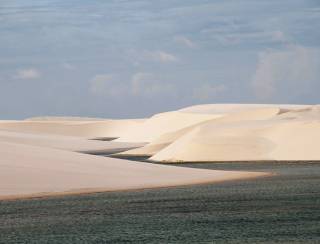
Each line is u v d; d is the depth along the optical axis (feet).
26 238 219.61
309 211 276.21
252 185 407.23
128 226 243.19
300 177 467.11
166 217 266.77
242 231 226.38
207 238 212.84
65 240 214.69
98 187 398.83
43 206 309.42
